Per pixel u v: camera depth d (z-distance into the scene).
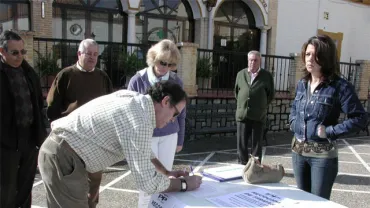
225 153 6.80
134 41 9.34
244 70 5.26
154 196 2.13
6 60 3.06
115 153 2.14
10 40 3.02
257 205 1.90
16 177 3.11
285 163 6.17
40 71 7.10
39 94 3.41
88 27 9.01
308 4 11.85
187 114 7.68
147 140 1.95
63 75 3.45
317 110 2.63
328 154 2.61
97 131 2.06
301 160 2.76
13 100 3.03
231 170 2.52
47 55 7.28
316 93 2.66
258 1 10.77
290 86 9.87
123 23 9.45
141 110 2.00
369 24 13.57
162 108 2.05
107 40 9.27
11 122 3.03
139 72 3.24
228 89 9.77
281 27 11.47
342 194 4.63
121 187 4.61
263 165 2.32
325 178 2.62
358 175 5.55
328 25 12.44
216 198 1.99
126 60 7.93
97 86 3.57
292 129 2.87
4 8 7.89
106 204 4.04
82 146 2.10
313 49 2.58
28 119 3.17
